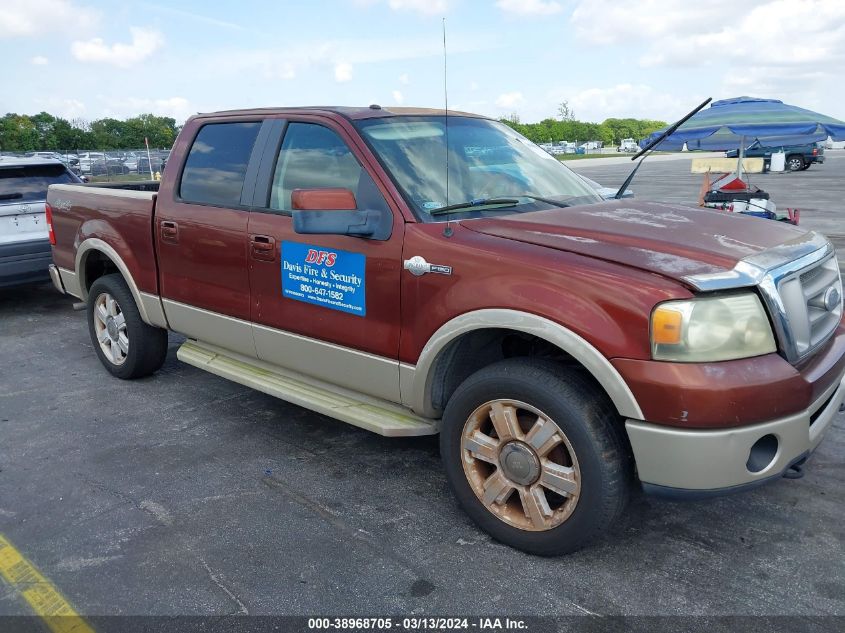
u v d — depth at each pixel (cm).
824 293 296
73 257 535
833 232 1138
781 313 256
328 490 355
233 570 288
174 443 414
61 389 511
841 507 329
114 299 504
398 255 313
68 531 321
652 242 277
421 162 348
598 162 4416
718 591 270
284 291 369
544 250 280
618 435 268
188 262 426
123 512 336
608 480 265
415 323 311
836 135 922
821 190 1964
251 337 397
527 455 283
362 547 304
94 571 290
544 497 287
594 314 256
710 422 243
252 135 402
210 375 537
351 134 350
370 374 339
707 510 329
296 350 372
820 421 276
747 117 953
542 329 266
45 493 357
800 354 264
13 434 432
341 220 314
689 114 390
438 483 361
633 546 301
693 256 264
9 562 299
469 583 278
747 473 252
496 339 329
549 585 275
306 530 318
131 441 418
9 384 524
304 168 368
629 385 251
